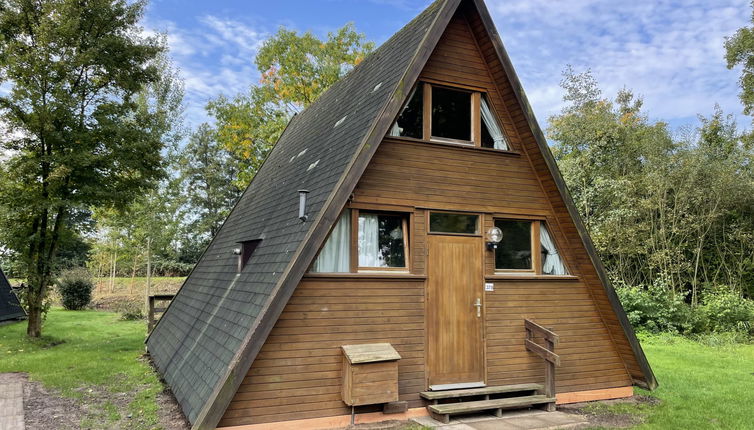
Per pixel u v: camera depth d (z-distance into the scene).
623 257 21.44
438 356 7.59
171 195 24.39
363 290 7.18
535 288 8.52
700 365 12.45
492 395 7.84
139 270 31.88
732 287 20.11
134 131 14.99
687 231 19.88
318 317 6.80
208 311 9.12
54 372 10.10
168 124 22.41
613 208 21.08
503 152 8.55
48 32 13.54
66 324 18.78
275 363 6.41
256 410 6.20
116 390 8.66
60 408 7.48
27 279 14.70
